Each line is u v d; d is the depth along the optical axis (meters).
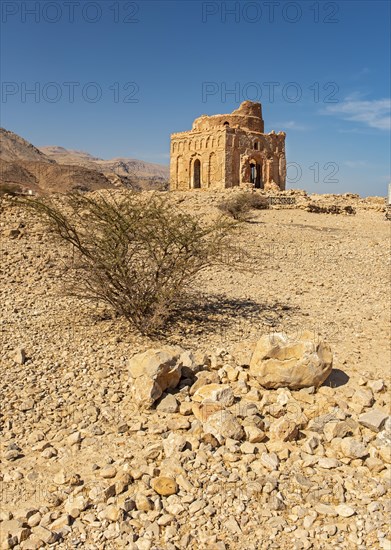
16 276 12.27
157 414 6.40
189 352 7.59
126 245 9.27
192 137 49.25
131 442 5.76
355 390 7.18
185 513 4.64
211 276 14.14
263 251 18.80
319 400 6.77
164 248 9.69
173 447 5.53
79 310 10.27
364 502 4.83
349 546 4.30
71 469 5.27
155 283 9.52
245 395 6.89
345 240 22.92
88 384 7.08
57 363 7.70
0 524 4.47
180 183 50.62
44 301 10.69
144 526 4.49
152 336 9.00
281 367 7.06
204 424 5.97
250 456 5.48
